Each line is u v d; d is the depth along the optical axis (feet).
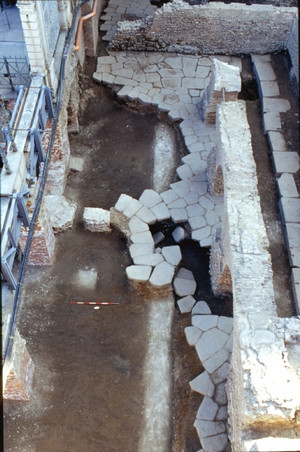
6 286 24.36
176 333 34.17
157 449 29.76
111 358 33.12
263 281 26.81
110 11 56.03
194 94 48.26
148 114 48.19
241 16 48.83
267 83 49.62
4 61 31.86
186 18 48.88
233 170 31.76
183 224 39.70
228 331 33.17
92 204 41.27
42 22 30.60
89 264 37.58
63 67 35.83
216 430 29.19
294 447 22.16
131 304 35.50
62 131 38.04
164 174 43.60
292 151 44.27
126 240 38.70
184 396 31.24
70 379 32.19
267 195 42.01
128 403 31.37
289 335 24.89
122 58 51.29
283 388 22.97
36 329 34.24
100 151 45.14
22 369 29.09
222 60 52.06
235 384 27.22
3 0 38.91
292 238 38.24
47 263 37.01
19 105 29.45
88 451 29.63
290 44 50.90
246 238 28.40
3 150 27.94
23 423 30.53
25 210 25.38
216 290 35.65
